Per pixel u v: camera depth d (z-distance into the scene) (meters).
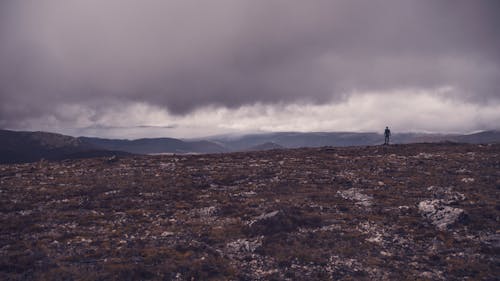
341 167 55.03
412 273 22.38
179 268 21.95
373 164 56.12
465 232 28.83
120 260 22.66
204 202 38.31
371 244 27.00
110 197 39.88
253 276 21.73
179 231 29.42
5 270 21.12
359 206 36.47
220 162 62.28
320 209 35.44
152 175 51.41
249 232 29.02
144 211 35.00
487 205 34.72
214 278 21.22
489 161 54.03
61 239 26.86
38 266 21.64
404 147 71.69
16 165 62.75
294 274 22.06
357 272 22.44
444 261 24.03
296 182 46.62
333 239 27.91
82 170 55.69
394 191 41.12
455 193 38.66
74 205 36.62
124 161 64.31
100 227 30.27
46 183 46.31
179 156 71.06
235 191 43.09
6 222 30.31
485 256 24.70
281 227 29.66
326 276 21.77
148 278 20.66
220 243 27.25
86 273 20.80
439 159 57.16
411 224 31.03
